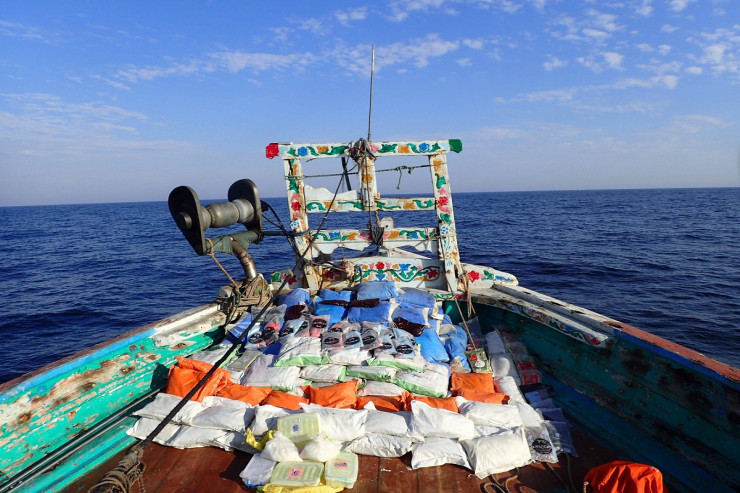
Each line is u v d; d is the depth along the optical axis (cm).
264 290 595
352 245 605
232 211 521
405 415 383
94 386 424
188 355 527
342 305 541
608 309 1527
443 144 558
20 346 1391
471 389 440
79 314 1714
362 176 580
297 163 586
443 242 586
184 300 1906
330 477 319
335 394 410
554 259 2473
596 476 318
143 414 402
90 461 363
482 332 622
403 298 561
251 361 474
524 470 346
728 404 328
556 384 478
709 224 4581
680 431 356
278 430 350
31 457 364
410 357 450
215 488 329
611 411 415
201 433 380
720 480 319
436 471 343
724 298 1636
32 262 3069
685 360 359
